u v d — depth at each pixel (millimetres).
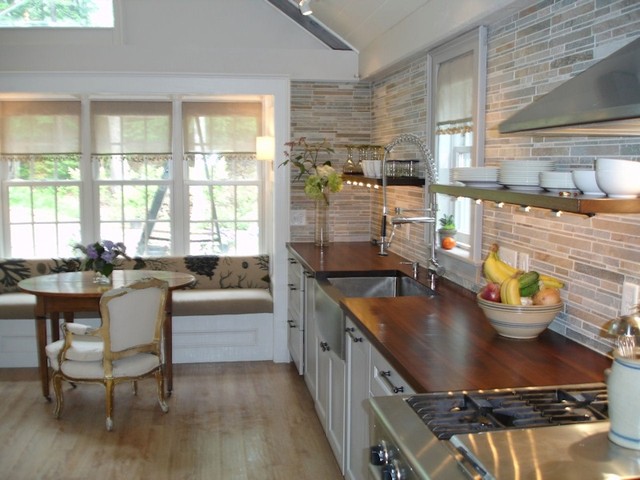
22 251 5559
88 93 4797
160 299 3939
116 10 4688
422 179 3652
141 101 5492
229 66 4805
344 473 2977
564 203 1647
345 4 4098
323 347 3428
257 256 5562
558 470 1276
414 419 1571
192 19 4766
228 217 5730
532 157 2506
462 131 3201
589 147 2162
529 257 2572
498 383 1855
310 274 3938
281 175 4953
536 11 2469
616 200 1586
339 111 5004
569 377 1909
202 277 5461
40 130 5430
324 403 3508
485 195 2098
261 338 5145
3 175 5484
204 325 5074
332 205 5082
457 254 3258
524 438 1421
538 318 2258
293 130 4980
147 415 4047
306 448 3594
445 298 3004
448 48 3297
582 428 1475
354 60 4918
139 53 4727
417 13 3531
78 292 4012
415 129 3947
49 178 5543
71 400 4289
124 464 3393
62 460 3430
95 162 5531
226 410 4133
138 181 5594
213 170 5668
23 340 4965
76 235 5605
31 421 3943
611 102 1322
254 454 3520
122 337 3789
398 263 3977
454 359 2080
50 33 4719
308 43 4887
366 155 4531
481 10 2676
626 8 1962
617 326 1716
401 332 2410
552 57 2363
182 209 5645
